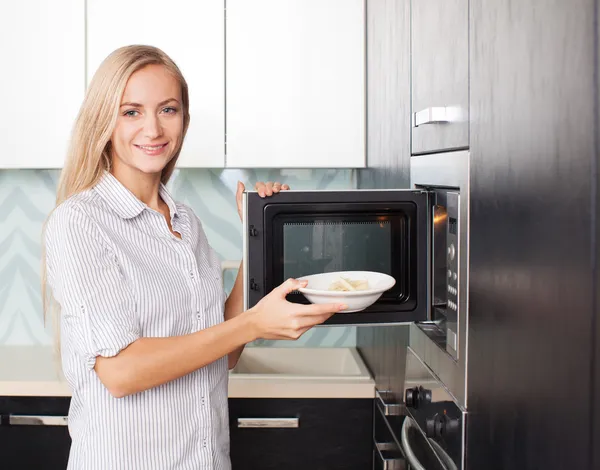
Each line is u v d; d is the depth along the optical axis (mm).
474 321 992
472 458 1002
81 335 1046
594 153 612
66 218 1087
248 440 1931
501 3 866
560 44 685
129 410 1124
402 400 1522
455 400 1086
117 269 1091
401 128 1500
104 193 1152
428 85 1258
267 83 1997
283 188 1223
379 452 1825
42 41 1938
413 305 1181
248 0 1979
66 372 1153
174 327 1152
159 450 1149
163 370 1045
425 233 1180
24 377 1975
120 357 1042
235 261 2314
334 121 2016
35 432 1944
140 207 1161
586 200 628
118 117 1137
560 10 685
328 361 2369
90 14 1946
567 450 669
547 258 720
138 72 1127
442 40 1158
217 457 1236
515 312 818
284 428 1931
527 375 779
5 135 1953
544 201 727
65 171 1177
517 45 809
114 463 1120
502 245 865
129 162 1158
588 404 625
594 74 612
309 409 1929
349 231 1167
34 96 1945
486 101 928
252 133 2010
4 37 1936
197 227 1363
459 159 1056
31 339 2395
